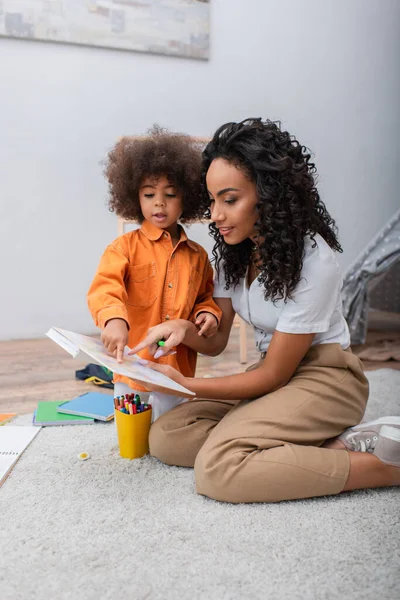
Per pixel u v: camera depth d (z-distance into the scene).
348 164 2.97
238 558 0.78
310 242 1.03
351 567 0.76
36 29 2.23
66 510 0.91
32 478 1.03
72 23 2.28
